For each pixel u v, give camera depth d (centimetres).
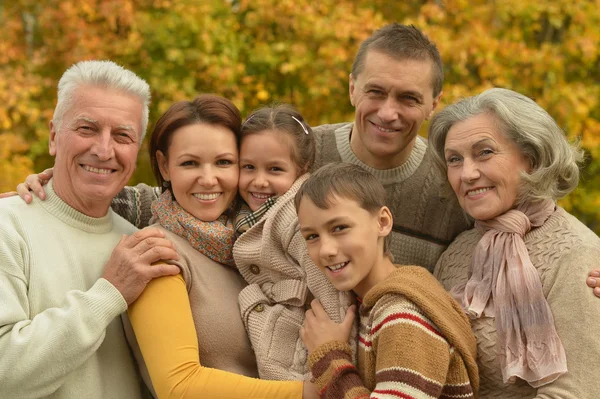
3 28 646
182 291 247
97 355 249
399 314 220
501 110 254
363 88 302
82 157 251
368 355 229
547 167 254
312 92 582
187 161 267
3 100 601
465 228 314
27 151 626
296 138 280
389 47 296
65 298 236
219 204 272
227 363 257
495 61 595
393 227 318
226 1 611
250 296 262
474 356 238
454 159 265
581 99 600
